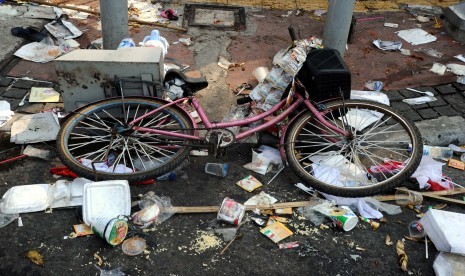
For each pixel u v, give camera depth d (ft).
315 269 10.30
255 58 17.85
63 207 11.23
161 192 11.98
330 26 16.06
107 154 12.04
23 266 9.89
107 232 10.09
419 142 12.10
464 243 10.43
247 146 13.62
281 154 12.77
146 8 20.74
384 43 19.35
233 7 21.57
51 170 12.19
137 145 12.40
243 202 11.86
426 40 19.93
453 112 15.43
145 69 12.50
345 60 18.11
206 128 12.08
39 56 16.81
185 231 10.96
